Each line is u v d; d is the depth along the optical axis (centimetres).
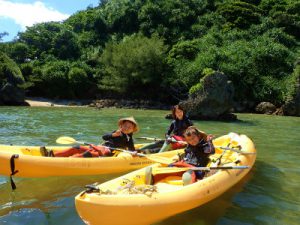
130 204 419
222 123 1661
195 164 586
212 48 2939
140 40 3084
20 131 1227
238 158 646
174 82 2792
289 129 1426
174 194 460
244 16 3569
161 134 1216
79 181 632
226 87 1814
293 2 3775
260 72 2739
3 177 657
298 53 3027
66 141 733
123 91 2994
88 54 3703
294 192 586
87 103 2845
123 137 715
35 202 536
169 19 3872
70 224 461
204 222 462
